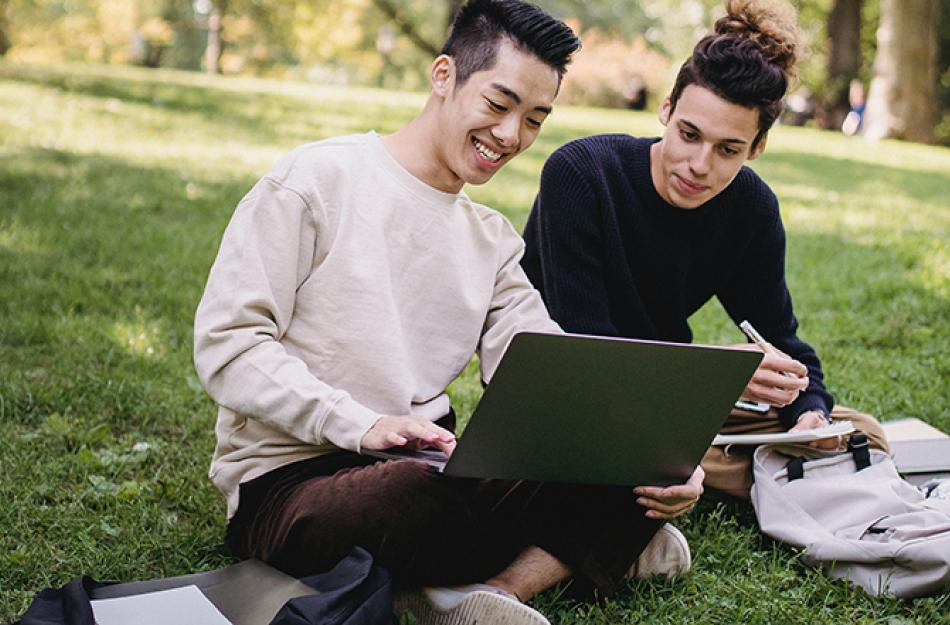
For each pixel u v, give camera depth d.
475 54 2.39
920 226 8.93
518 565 2.48
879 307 5.94
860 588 2.67
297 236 2.39
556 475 2.35
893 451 3.45
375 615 2.05
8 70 14.27
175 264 5.75
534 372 2.12
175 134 10.67
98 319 4.70
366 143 2.52
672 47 28.72
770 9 2.81
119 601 2.11
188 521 2.94
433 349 2.55
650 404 2.28
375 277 2.43
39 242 5.86
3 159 8.16
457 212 2.60
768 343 3.20
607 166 3.02
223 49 32.75
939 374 4.71
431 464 2.26
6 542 2.69
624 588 2.65
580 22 28.06
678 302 3.13
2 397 3.63
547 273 3.07
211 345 2.35
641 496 2.51
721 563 2.81
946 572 2.58
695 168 2.83
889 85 18.52
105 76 15.12
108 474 3.21
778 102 2.79
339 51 29.69
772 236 3.16
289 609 1.98
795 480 2.98
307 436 2.32
